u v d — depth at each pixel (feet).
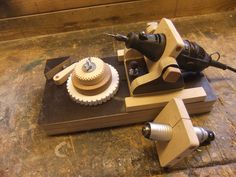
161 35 1.02
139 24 1.69
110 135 1.11
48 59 1.36
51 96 1.15
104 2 1.56
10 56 1.56
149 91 1.05
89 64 1.07
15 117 1.22
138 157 1.03
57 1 1.51
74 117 1.06
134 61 1.18
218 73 1.30
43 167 1.03
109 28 1.68
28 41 1.66
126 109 1.06
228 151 1.02
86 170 1.01
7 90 1.35
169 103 0.96
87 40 1.61
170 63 0.95
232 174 0.96
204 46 1.46
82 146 1.08
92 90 1.07
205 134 0.95
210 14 1.69
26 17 1.57
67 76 1.20
